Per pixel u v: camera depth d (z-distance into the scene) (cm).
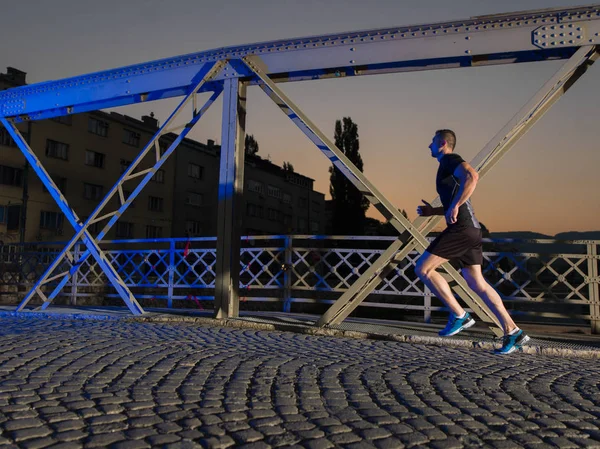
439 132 588
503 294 796
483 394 376
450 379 423
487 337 649
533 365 502
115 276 831
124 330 677
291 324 716
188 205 5003
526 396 372
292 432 283
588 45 617
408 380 416
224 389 374
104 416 303
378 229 5691
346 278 887
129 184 4466
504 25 651
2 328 691
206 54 795
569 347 584
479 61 678
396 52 696
